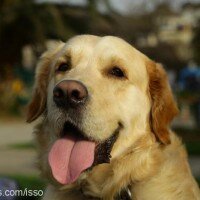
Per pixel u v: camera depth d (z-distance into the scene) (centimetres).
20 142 258
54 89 64
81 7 426
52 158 65
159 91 73
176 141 73
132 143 70
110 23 425
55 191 71
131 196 69
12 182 106
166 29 637
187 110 333
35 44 434
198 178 147
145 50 491
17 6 407
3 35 430
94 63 70
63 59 72
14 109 422
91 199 70
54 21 407
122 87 69
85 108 65
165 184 68
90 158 65
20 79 482
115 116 68
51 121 67
